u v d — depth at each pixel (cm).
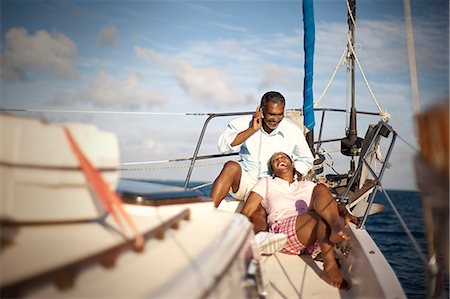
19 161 137
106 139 161
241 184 412
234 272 172
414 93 162
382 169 352
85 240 142
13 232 136
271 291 277
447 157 141
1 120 138
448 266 153
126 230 157
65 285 119
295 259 354
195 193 235
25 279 112
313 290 298
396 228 1596
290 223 351
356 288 286
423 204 158
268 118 403
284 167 391
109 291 121
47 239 138
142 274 134
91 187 151
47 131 143
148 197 205
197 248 165
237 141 412
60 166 144
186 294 127
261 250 339
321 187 327
